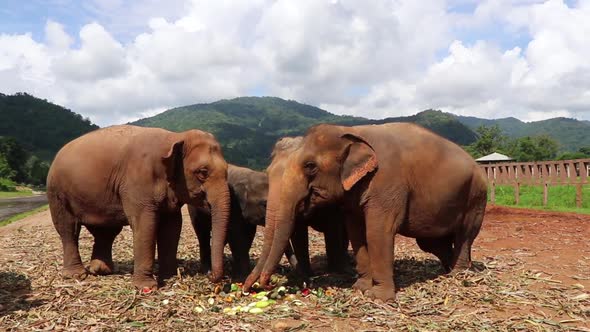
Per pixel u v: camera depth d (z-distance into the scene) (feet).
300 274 24.81
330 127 20.58
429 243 24.56
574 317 17.56
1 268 27.50
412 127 22.07
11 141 330.34
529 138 278.46
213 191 22.47
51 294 21.50
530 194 74.08
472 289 20.86
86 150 24.22
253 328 16.80
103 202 23.98
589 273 24.38
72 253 25.05
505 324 16.75
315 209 20.75
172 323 17.44
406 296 20.29
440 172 21.31
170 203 23.25
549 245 33.14
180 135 23.48
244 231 26.02
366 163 19.86
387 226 20.16
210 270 26.81
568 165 59.93
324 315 18.02
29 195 241.76
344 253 27.25
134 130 24.50
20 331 16.88
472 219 22.93
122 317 18.17
